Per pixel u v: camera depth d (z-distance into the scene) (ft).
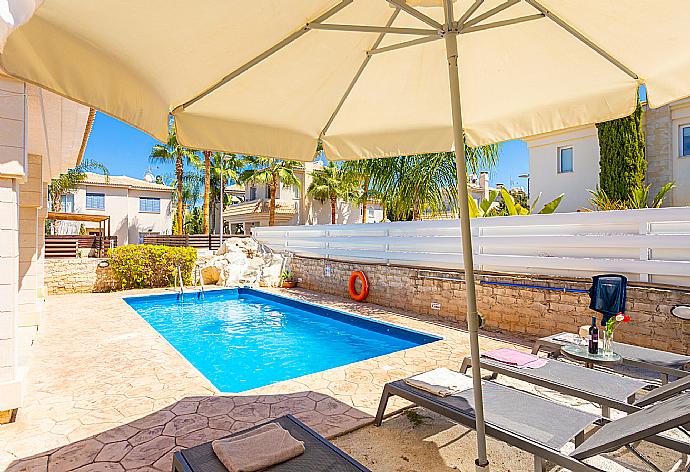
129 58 7.44
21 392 13.24
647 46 9.13
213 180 115.03
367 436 11.93
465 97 11.64
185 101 9.71
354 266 36.99
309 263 43.78
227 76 9.29
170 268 46.24
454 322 26.89
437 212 41.16
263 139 11.24
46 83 6.01
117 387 16.02
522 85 11.10
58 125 20.65
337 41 9.51
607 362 13.02
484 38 9.91
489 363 13.60
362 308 32.45
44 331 25.31
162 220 102.94
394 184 41.24
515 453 10.94
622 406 10.42
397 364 18.62
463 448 11.21
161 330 30.48
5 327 13.32
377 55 10.27
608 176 35.94
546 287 22.31
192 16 7.14
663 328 17.95
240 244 52.85
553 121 11.58
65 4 5.96
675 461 10.35
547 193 44.62
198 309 38.11
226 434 12.07
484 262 25.91
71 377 17.20
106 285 43.16
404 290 31.60
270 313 36.17
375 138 12.71
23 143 13.21
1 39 4.26
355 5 8.86
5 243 13.32
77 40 6.46
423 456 10.82
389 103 11.71
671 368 12.60
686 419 6.92
